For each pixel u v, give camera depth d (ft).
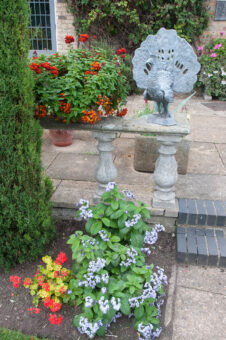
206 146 15.34
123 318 7.27
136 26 24.20
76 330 6.97
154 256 9.14
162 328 7.08
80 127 8.95
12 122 7.09
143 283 7.38
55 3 24.09
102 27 24.59
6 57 6.63
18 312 7.38
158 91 8.71
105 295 6.82
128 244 8.61
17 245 8.27
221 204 10.19
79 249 7.39
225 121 18.84
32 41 25.91
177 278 8.52
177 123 9.25
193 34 24.26
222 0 22.97
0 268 8.70
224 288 8.21
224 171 12.83
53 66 8.38
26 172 7.69
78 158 14.10
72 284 7.23
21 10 6.61
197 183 11.72
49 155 14.37
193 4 22.79
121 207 8.09
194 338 6.89
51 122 9.05
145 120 9.45
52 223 9.33
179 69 9.14
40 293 7.13
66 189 10.89
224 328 7.13
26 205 7.89
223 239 9.30
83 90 8.38
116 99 9.50
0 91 6.78
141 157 12.40
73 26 24.85
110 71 9.09
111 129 8.82
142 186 11.07
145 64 9.59
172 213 9.73
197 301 7.82
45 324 7.11
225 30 24.14
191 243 9.11
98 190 10.11
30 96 7.37
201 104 22.49
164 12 23.21
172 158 9.43
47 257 7.68
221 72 22.91
